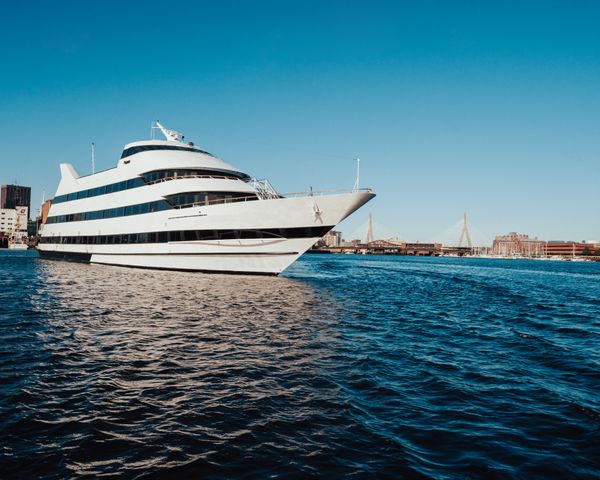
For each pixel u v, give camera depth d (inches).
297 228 1196.5
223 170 1449.3
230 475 236.5
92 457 252.5
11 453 253.8
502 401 359.3
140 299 864.3
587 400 365.1
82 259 1840.6
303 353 490.0
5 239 6299.2
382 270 2618.1
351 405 339.3
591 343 603.2
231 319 682.2
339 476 237.6
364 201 1123.3
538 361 495.8
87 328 588.4
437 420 316.5
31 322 617.9
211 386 375.2
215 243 1305.4
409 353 510.3
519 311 927.0
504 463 256.4
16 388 357.7
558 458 264.2
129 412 317.4
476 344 577.9
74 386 367.2
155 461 250.1
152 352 476.4
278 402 342.0
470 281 1867.6
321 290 1165.1
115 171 1630.2
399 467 248.1
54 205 2111.2
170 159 1437.0
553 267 4537.4
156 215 1439.5
